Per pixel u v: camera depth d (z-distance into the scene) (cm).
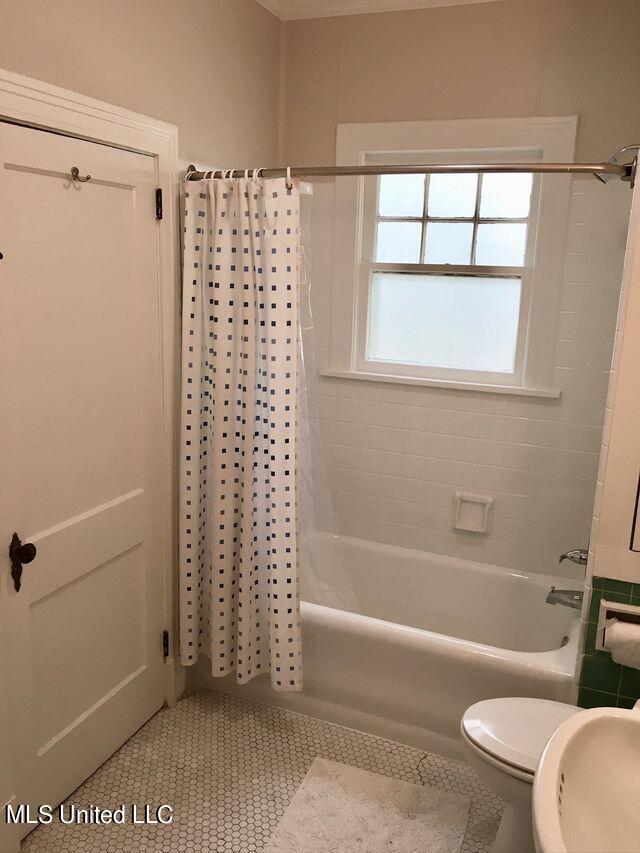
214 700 262
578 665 206
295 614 235
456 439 296
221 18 246
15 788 188
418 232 295
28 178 171
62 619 200
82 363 195
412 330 303
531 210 273
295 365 221
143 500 229
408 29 273
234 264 223
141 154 209
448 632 303
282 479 225
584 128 256
